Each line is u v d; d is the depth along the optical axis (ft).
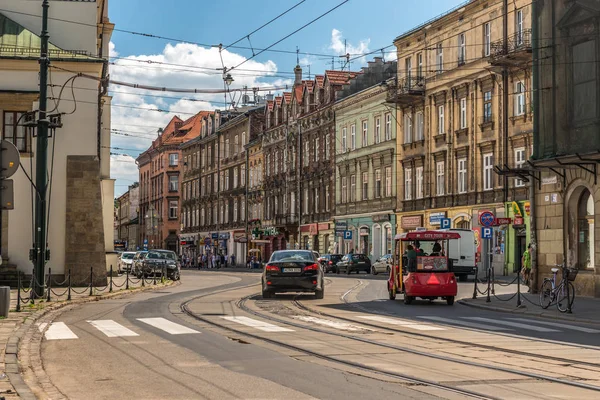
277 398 30.63
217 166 339.98
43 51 85.56
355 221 221.66
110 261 162.40
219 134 338.34
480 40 163.32
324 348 45.44
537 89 101.30
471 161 166.40
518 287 80.23
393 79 199.11
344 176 230.27
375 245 209.77
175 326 58.44
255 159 301.22
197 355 42.83
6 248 114.11
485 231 129.80
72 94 117.19
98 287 112.78
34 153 115.65
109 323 60.90
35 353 44.14
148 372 37.45
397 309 77.92
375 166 211.00
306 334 52.95
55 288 109.70
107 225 163.22
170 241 390.83
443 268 84.89
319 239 247.29
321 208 246.68
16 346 45.34
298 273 89.97
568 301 72.79
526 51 143.43
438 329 57.00
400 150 197.06
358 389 32.40
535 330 57.82
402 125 196.44
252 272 228.43
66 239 115.55
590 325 63.31
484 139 161.89
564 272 74.33
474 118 165.48
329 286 126.11
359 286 126.00
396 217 197.88
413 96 187.21
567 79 96.07
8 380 34.50
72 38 130.31
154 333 53.67
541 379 35.06
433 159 181.78
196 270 264.52
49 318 65.41
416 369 37.73
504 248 154.20
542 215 102.58
